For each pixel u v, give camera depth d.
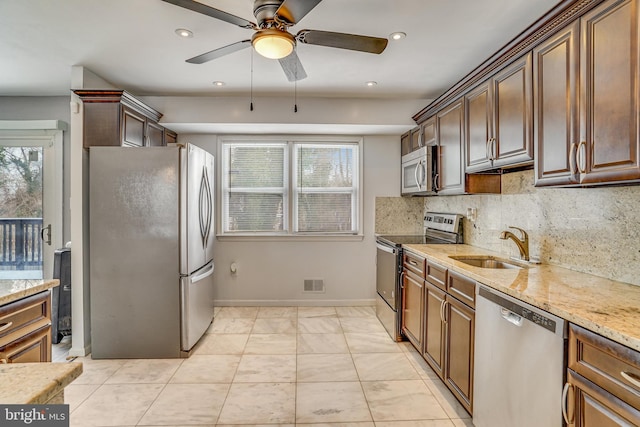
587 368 1.11
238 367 2.57
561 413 1.20
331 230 4.09
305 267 4.05
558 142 1.60
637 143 1.21
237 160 4.04
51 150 3.39
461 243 3.14
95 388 2.27
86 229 2.82
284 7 1.51
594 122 1.40
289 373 2.48
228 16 1.59
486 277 1.72
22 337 1.43
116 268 2.71
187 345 2.73
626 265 1.59
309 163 4.06
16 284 1.52
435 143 3.04
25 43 2.36
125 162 2.70
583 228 1.83
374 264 4.09
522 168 2.22
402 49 2.45
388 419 1.95
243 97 3.47
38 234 3.42
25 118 3.44
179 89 3.26
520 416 1.42
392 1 1.87
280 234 4.02
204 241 3.11
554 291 1.45
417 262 2.70
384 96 3.48
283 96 3.46
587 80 1.43
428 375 2.46
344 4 1.90
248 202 4.05
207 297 3.21
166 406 2.07
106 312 2.71
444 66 2.75
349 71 2.85
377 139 4.04
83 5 1.91
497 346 1.57
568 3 1.49
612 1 1.31
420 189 3.16
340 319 3.61
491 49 2.46
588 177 1.43
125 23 2.11
